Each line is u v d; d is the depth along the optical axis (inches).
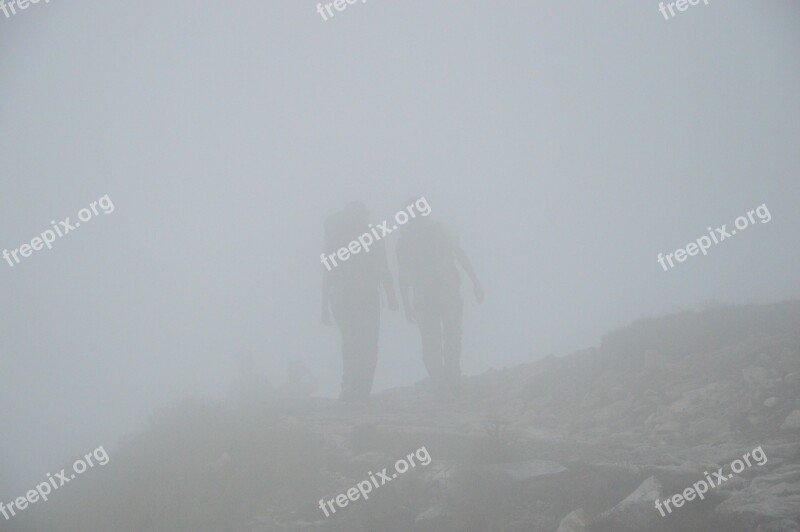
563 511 328.5
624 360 586.9
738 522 289.9
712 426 426.3
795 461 354.9
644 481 328.5
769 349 506.6
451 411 569.6
